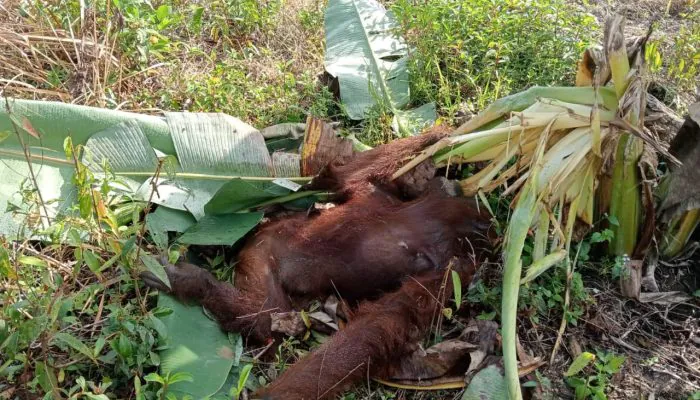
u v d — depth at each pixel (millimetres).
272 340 1445
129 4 2227
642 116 1497
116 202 1638
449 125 2080
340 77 2266
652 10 2951
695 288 1652
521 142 1588
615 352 1480
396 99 2242
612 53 1452
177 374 1167
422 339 1481
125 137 1722
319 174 1753
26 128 1420
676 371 1442
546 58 2283
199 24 2439
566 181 1541
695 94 2289
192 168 1732
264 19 2605
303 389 1298
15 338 1201
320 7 2752
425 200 1736
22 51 2146
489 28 2365
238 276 1541
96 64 2082
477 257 1659
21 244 1520
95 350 1203
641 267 1623
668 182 1626
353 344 1378
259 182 1763
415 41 2414
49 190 1634
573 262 1626
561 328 1451
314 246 1645
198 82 2182
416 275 1627
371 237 1652
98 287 1359
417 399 1377
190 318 1419
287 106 2162
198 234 1603
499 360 1362
